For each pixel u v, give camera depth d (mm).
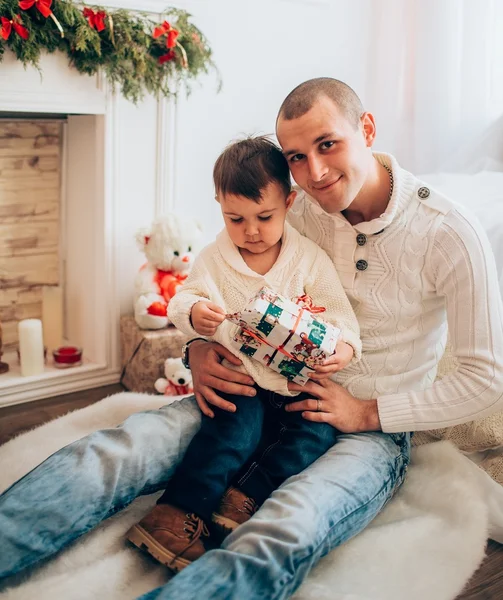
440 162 2662
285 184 1413
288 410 1430
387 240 1397
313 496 1253
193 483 1335
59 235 2332
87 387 2176
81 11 1858
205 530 1318
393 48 2625
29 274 2314
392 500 1474
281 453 1399
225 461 1361
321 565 1299
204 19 2184
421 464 1550
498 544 1457
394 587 1253
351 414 1422
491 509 1446
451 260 1355
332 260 1487
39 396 2094
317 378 1397
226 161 1391
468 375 1354
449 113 2619
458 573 1297
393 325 1451
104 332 2182
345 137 1305
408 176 1411
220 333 1451
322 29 2467
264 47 2342
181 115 2203
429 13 2547
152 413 1441
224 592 1104
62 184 2281
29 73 1843
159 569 1306
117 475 1298
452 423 1377
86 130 2117
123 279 2184
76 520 1254
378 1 2566
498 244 1797
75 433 1710
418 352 1466
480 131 2623
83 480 1262
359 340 1416
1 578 1192
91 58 1886
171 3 2066
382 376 1476
